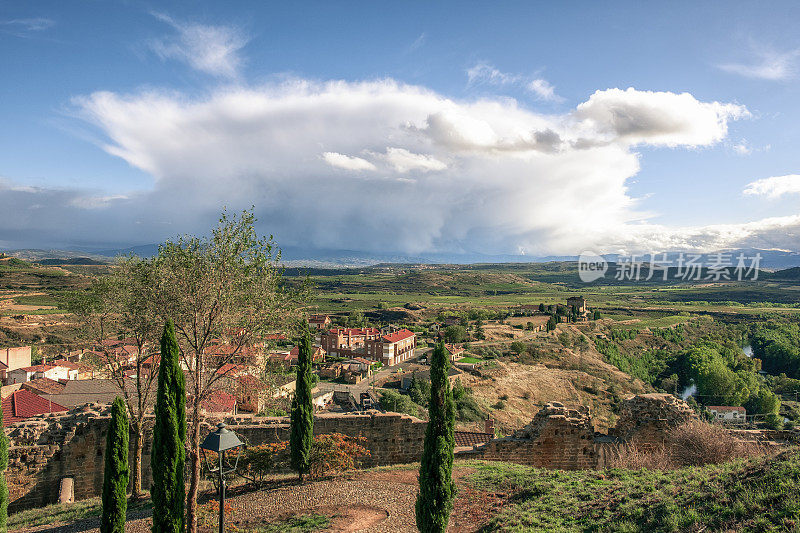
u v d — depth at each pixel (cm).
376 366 11119
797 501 1161
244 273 1998
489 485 1914
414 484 2088
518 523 1491
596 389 10012
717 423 2417
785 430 2347
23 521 1980
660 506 1391
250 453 2138
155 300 2023
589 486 1734
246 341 2053
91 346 2486
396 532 1622
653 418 2336
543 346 12575
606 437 2398
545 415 2367
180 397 1597
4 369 6675
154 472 1547
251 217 2044
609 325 15662
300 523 1708
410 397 8419
